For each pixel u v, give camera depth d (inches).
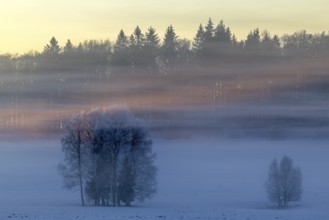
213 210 1918.1
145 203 2274.9
